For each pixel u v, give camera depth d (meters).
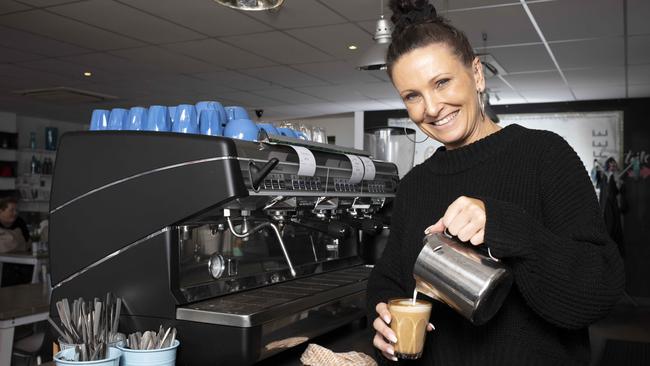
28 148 10.06
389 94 7.93
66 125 11.03
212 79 6.95
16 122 10.10
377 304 1.22
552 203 1.02
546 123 8.54
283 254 2.13
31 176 10.02
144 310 1.62
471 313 0.97
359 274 2.32
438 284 1.01
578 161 1.05
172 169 1.58
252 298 1.74
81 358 1.35
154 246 1.60
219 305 1.62
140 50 5.59
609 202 7.77
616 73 6.52
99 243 1.67
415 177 1.25
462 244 1.02
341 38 5.16
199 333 1.55
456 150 1.14
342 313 1.98
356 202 2.46
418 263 1.04
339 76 6.77
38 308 2.88
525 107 8.65
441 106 1.06
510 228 0.90
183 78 6.88
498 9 4.36
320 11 4.42
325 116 10.39
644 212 8.00
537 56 5.80
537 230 0.92
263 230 2.02
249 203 1.80
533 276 0.93
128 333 1.63
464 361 1.11
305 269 2.22
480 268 0.97
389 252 1.31
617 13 4.43
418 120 1.12
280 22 4.69
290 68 6.35
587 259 0.93
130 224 1.63
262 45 5.40
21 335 3.29
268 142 1.82
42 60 6.02
